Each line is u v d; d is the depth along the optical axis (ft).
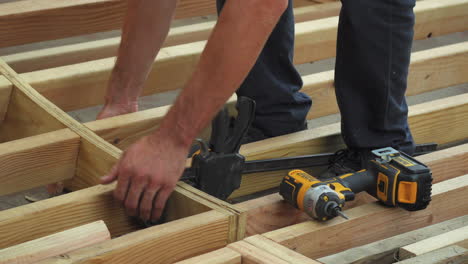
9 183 6.57
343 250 6.92
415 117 8.68
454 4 11.64
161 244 5.41
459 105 9.06
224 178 6.68
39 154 6.64
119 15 10.36
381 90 7.27
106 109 8.05
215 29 5.37
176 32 10.41
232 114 8.52
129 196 5.90
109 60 8.94
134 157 5.80
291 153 8.14
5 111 7.89
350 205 7.69
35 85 8.22
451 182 7.61
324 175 8.27
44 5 9.66
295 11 11.50
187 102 5.65
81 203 5.94
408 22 7.08
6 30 9.42
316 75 9.27
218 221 5.66
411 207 6.98
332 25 10.46
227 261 5.44
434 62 9.84
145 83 8.96
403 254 6.54
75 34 10.05
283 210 7.16
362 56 7.14
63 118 7.22
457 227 7.40
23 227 5.65
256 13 5.21
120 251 5.20
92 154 6.73
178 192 6.10
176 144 5.81
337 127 8.59
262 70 7.91
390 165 7.09
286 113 8.21
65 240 5.24
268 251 5.59
